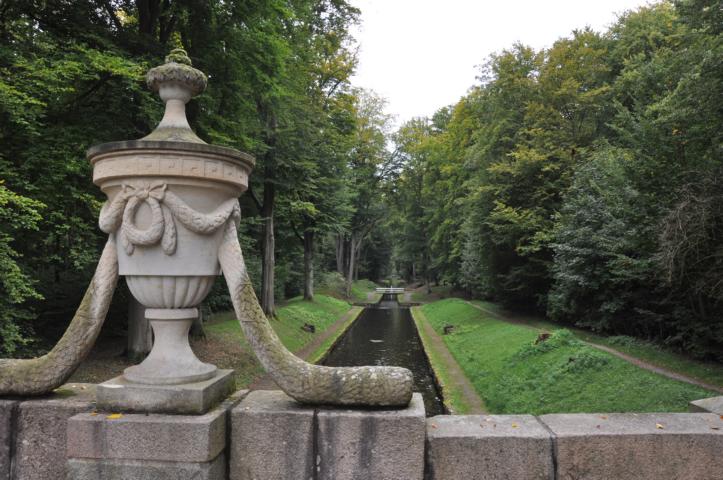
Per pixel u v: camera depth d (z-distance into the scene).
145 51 11.17
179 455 2.29
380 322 30.95
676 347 11.98
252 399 2.71
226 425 2.50
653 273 11.07
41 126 9.20
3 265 7.36
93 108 10.75
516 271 20.69
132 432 2.32
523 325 19.28
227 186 2.69
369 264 66.75
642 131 10.29
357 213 43.28
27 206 7.35
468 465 2.46
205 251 2.67
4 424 2.63
